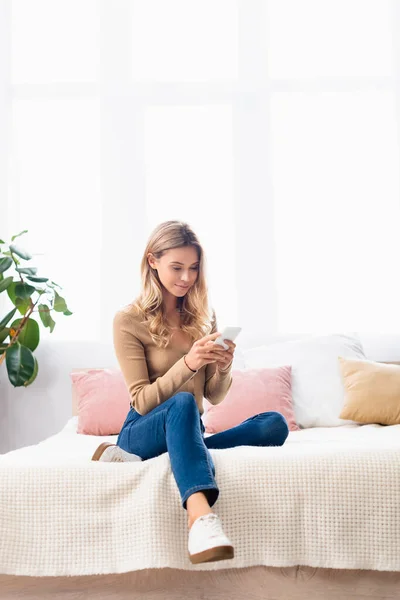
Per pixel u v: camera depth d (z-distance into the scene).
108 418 2.88
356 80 3.60
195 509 1.48
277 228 3.60
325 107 3.62
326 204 3.60
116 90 3.62
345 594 1.60
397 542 1.60
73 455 2.03
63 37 3.66
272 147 3.60
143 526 1.59
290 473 1.64
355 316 3.56
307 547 1.61
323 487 1.63
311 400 2.94
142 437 1.76
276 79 3.61
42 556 1.61
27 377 3.21
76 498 1.63
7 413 3.50
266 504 1.62
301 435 2.56
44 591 1.62
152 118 3.64
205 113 3.63
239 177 3.59
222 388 2.01
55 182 3.63
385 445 1.77
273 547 1.61
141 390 1.81
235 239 3.57
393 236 3.58
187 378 1.77
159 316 1.93
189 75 3.65
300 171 3.61
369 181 3.59
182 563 1.59
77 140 3.64
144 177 3.60
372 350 3.46
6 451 3.49
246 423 1.96
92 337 3.58
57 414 3.50
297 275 3.59
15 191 3.62
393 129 3.59
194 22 3.64
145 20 3.65
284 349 3.15
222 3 3.63
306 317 3.58
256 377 2.91
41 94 3.64
